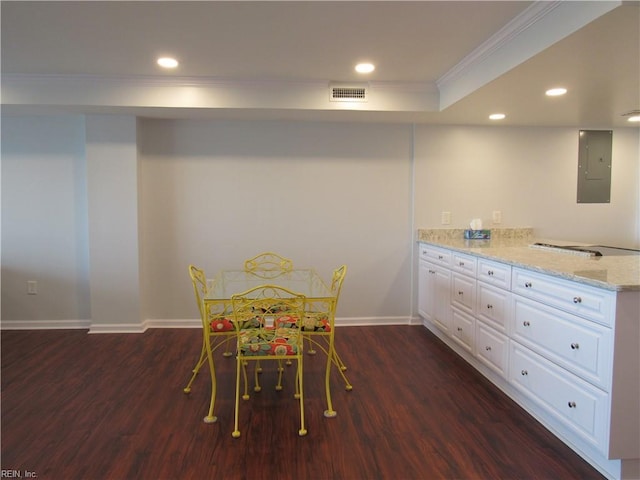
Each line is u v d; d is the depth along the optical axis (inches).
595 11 71.4
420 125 158.6
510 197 163.0
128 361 125.4
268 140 157.4
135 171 148.6
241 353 89.7
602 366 71.5
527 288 92.1
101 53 110.0
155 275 157.5
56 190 153.8
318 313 109.4
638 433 70.4
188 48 106.7
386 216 162.1
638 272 80.4
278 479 72.5
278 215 159.2
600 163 165.6
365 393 105.0
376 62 116.9
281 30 95.8
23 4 83.7
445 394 104.4
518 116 144.7
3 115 148.6
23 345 139.1
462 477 73.2
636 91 113.4
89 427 88.5
